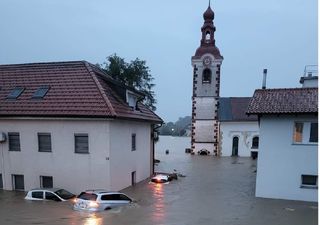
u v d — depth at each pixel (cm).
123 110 2273
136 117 2408
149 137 2961
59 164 2164
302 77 2967
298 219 1582
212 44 5538
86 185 2117
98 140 2091
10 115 2197
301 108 1927
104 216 1559
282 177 2031
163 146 8394
